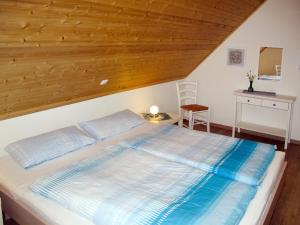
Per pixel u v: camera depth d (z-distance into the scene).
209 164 2.31
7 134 2.63
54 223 1.80
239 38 4.57
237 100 4.51
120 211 1.68
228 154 2.54
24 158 2.38
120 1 2.11
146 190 1.95
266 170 2.33
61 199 1.86
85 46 2.38
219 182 2.09
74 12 1.92
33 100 2.66
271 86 4.43
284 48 4.18
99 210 1.71
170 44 3.44
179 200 1.83
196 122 5.26
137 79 3.85
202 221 1.61
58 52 2.23
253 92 4.47
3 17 1.62
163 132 3.13
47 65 2.30
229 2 3.31
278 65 4.29
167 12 2.67
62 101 3.02
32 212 1.97
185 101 5.37
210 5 3.07
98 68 2.88
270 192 2.21
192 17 3.10
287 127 4.11
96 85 3.21
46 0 1.69
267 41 4.31
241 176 2.13
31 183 2.15
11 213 2.20
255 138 4.57
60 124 3.08
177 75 4.93
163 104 4.77
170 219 1.61
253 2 3.89
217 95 5.05
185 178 2.15
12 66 2.05
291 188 3.06
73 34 2.14
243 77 4.68
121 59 3.01
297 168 3.54
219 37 4.45
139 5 2.30
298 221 2.50
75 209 1.79
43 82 2.49
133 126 3.40
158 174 2.21
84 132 3.11
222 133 4.83
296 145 4.29
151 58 3.48
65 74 2.59
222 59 4.83
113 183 2.03
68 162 2.50
